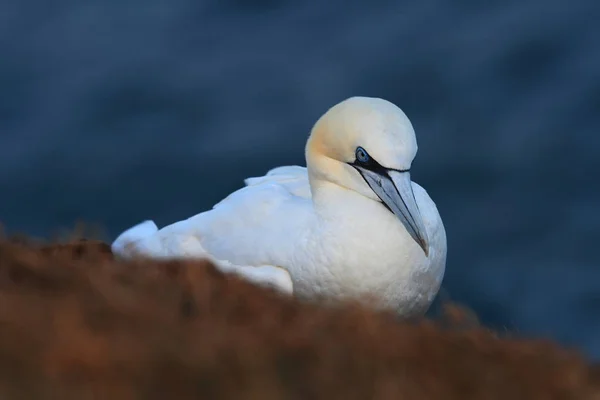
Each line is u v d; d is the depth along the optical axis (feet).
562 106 94.32
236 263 38.99
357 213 37.52
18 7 108.37
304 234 38.06
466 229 82.89
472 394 25.40
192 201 86.58
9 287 27.71
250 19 107.14
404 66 99.66
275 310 28.25
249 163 89.51
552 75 97.96
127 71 99.66
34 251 30.96
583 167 88.22
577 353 27.68
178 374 23.63
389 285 37.45
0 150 90.53
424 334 27.09
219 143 91.71
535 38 101.40
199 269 30.96
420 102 96.27
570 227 82.69
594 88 95.61
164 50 102.89
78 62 101.35
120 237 42.60
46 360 23.81
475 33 103.30
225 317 27.09
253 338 25.25
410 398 24.63
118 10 108.58
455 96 96.37
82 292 27.53
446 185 87.30
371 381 24.47
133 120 94.73
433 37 103.40
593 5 104.94
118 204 85.97
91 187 87.45
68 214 84.74
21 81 98.53
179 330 25.30
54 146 91.09
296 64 100.99
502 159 89.25
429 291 38.73
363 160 37.83
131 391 23.26
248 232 39.17
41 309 25.91
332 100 96.32
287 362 24.49
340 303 33.24
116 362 23.76
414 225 36.68
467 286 77.25
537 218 83.61
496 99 96.02
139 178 88.43
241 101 96.58
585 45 100.63
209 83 98.78
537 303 75.00
